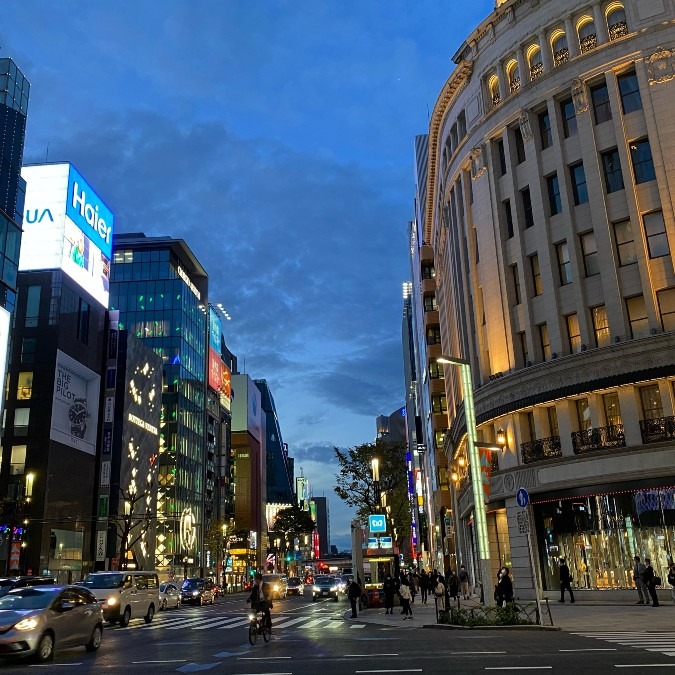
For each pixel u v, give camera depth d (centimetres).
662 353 2791
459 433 4575
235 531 12538
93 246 8000
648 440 2780
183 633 2216
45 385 6812
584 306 3103
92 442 7588
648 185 3016
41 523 6353
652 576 2442
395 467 5334
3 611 1466
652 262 2945
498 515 3612
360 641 1700
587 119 3222
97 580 2691
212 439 12138
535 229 3372
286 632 2116
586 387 2930
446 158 4428
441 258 5675
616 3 3262
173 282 10788
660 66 3067
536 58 3575
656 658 1158
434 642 1584
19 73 6569
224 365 13488
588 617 2088
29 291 7119
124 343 8431
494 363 3534
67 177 7462
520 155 3581
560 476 2984
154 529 8806
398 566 3794
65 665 1333
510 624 1883
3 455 6600
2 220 5669
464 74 4000
